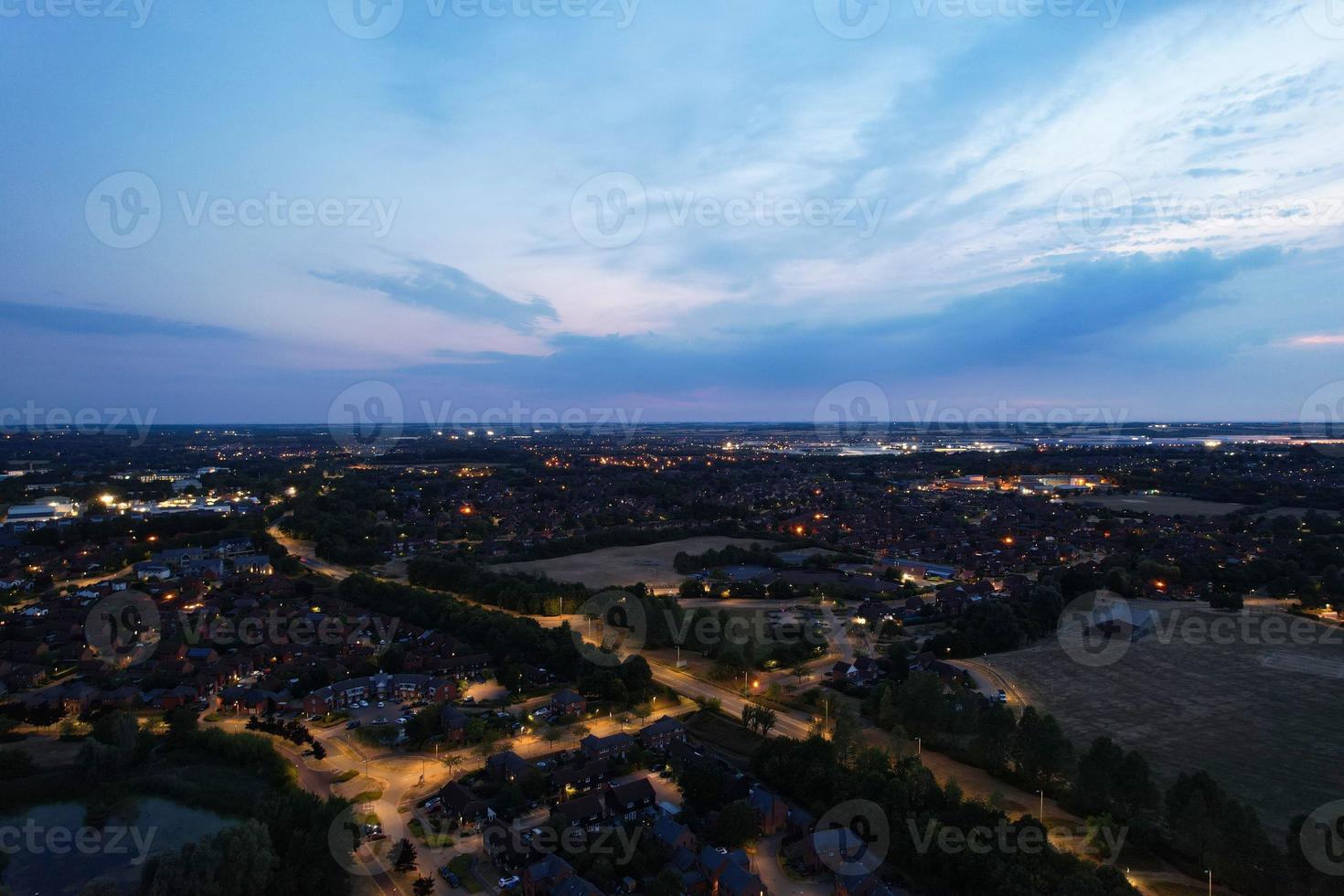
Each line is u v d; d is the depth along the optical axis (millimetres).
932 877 89625
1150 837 94625
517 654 164625
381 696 150000
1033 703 142500
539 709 142375
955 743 123688
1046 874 83312
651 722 136625
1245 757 119562
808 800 105625
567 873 86438
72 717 134000
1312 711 137500
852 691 149875
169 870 81500
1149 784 98750
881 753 109938
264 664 166500
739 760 121375
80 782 110062
